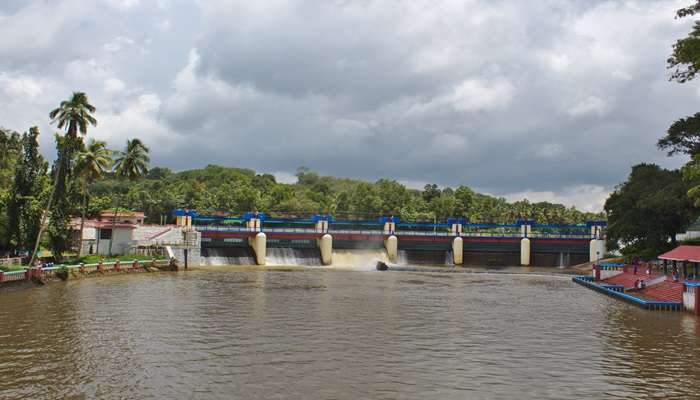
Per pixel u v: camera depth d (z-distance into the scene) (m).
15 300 56.31
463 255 136.88
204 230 116.75
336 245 133.00
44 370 31.03
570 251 136.00
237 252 119.81
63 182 81.00
